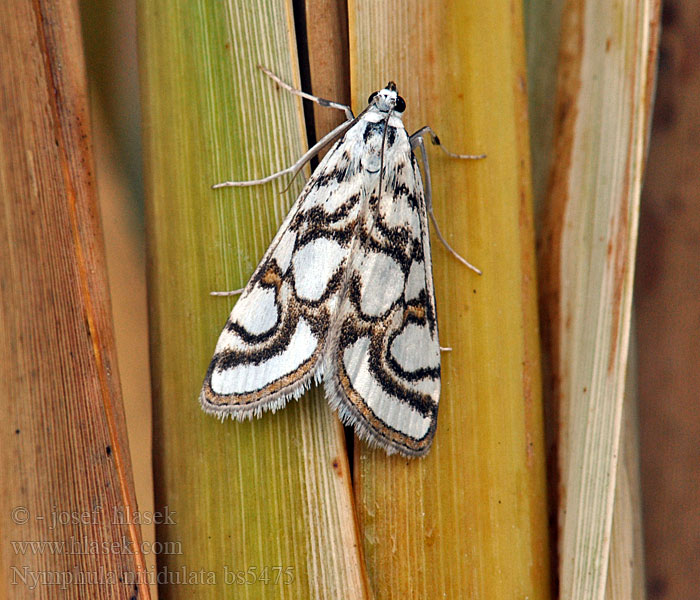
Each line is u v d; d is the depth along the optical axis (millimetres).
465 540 98
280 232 98
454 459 98
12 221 94
